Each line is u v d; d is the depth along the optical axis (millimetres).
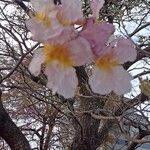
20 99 10141
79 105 7555
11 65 7539
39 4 1389
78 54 1411
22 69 6406
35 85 8047
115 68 1499
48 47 1416
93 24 1439
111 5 6648
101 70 1494
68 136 10523
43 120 10500
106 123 8406
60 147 11820
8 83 7859
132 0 7098
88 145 8312
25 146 7082
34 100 10305
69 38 1396
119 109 5586
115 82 1502
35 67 1429
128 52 1500
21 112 11312
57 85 1411
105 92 1503
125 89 1502
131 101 5348
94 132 8312
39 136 11695
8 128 7105
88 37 1437
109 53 1488
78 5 1411
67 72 1412
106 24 1444
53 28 1354
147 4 7160
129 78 1506
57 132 11109
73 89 1410
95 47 1439
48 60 1416
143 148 12797
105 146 10156
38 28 1342
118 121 4242
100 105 6723
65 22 1381
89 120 8258
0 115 7094
